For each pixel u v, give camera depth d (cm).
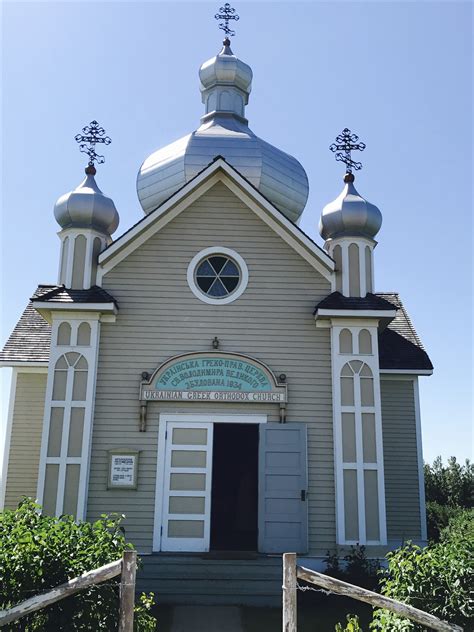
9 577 691
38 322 1962
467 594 752
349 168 1698
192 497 1420
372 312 1473
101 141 1714
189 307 1515
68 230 1551
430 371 1800
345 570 1338
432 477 3288
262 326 1511
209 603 1237
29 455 1792
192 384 1465
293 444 1446
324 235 1642
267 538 1396
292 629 661
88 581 659
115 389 1462
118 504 1405
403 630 734
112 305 1454
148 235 1548
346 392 1463
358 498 1408
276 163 2192
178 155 2161
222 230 1560
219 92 2489
